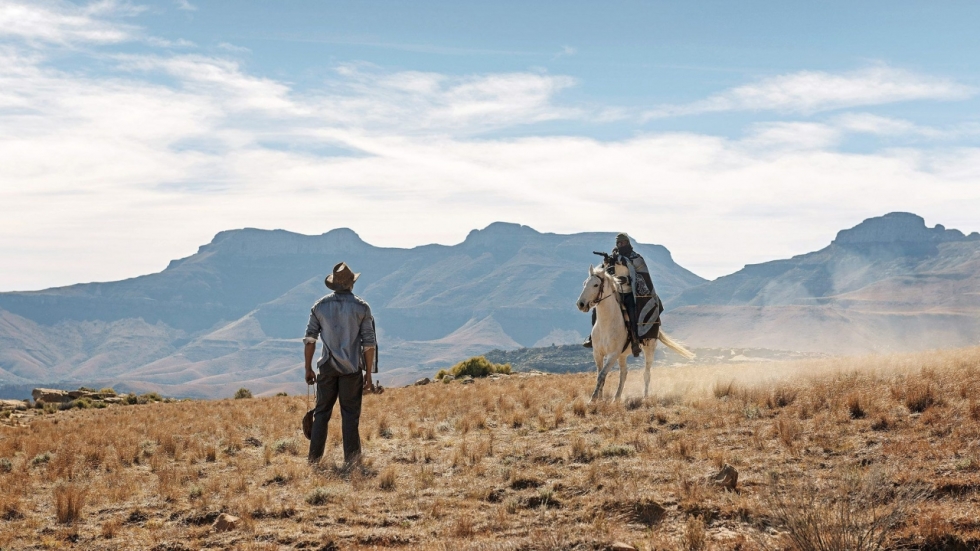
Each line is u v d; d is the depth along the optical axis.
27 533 8.45
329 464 11.07
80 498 9.06
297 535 7.73
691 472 8.98
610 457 10.25
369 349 11.77
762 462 9.27
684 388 16.83
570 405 15.98
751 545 6.36
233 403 26.17
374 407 19.38
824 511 6.34
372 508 8.61
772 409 12.94
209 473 11.51
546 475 9.47
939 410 11.06
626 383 20.75
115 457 13.34
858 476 7.70
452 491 9.23
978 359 16.48
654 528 7.28
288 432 15.52
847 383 14.62
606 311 15.90
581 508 8.06
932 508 6.93
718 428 11.70
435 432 13.78
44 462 13.55
